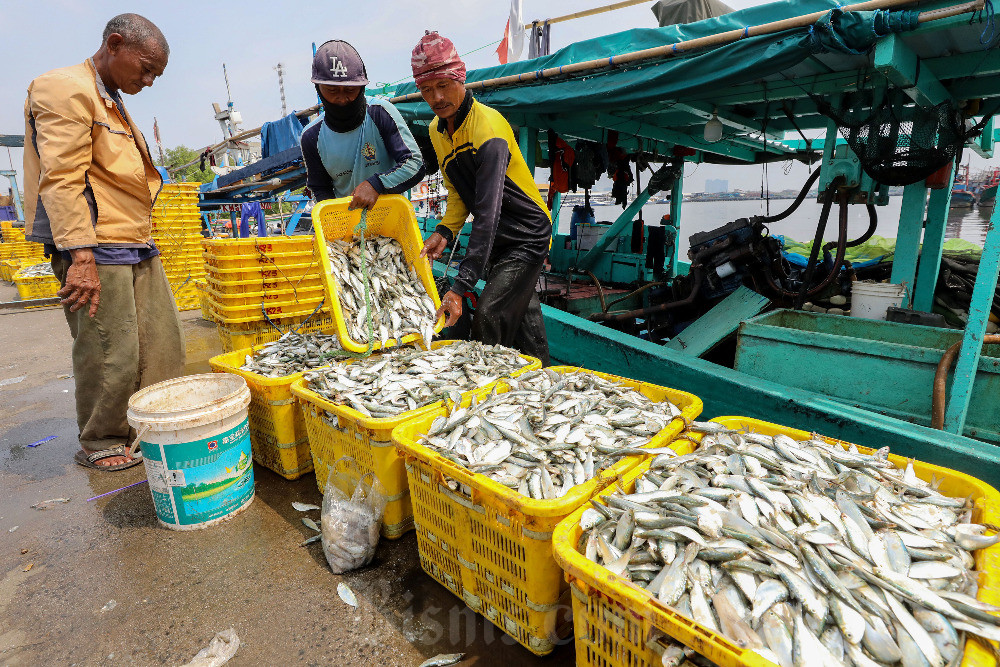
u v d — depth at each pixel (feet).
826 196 13.35
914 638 3.74
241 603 7.14
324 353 10.32
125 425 11.34
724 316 13.39
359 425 7.60
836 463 5.92
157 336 11.39
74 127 9.01
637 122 18.81
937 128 10.59
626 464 5.98
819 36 9.19
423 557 7.39
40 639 6.63
